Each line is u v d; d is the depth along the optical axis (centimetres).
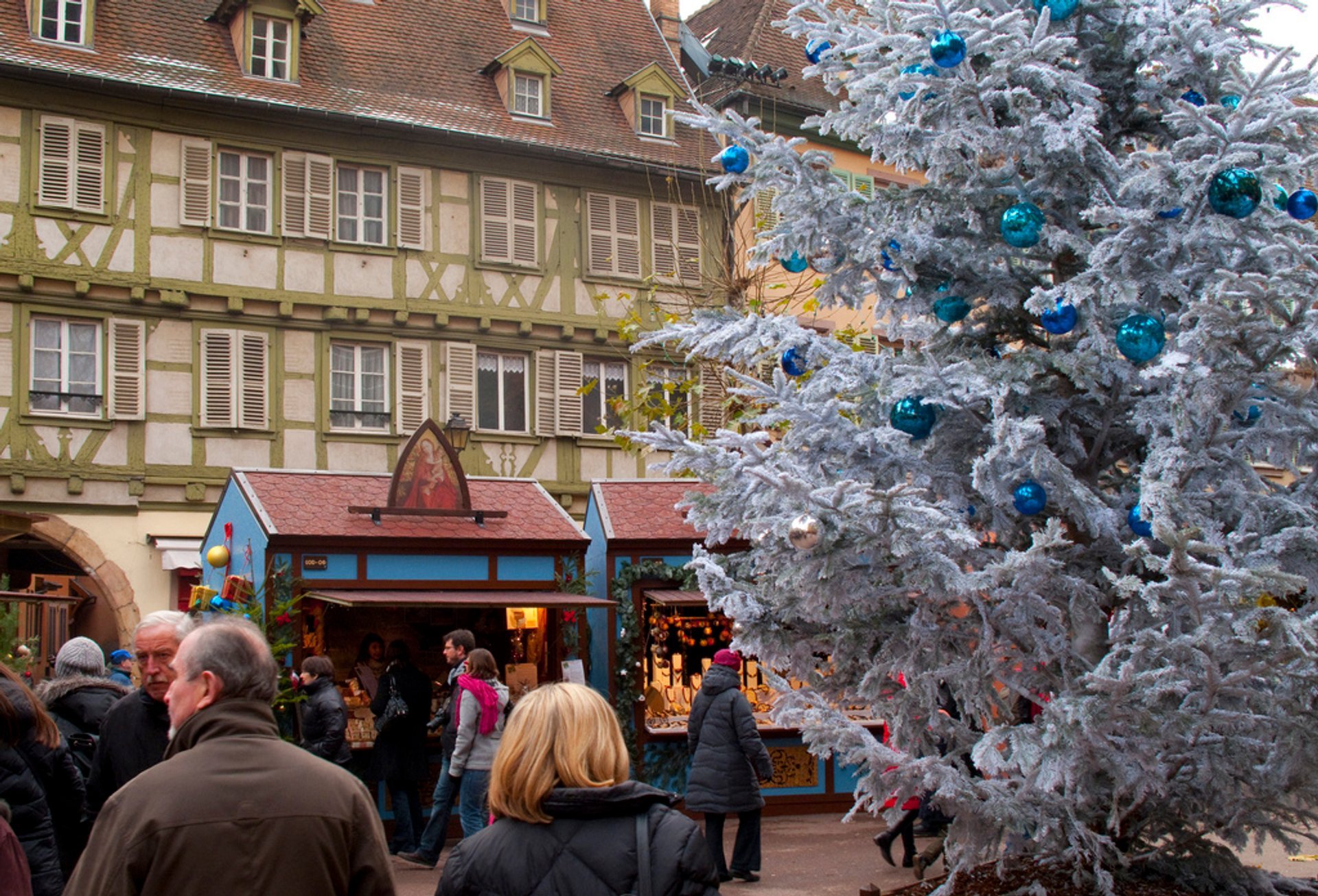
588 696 336
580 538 1220
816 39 725
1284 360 603
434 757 1182
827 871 964
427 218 2291
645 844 319
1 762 468
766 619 704
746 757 928
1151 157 611
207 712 336
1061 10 682
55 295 2022
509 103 2405
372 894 333
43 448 1997
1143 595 537
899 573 620
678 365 1797
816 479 650
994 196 701
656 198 2473
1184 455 605
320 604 1186
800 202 711
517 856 320
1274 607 536
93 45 2092
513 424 2341
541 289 2364
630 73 2655
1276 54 638
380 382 2244
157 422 2077
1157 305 664
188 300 2108
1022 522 724
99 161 2064
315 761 338
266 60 2209
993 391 642
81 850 550
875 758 591
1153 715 561
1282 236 576
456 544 1166
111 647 2033
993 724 663
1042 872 688
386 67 2361
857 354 699
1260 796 611
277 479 1170
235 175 2162
